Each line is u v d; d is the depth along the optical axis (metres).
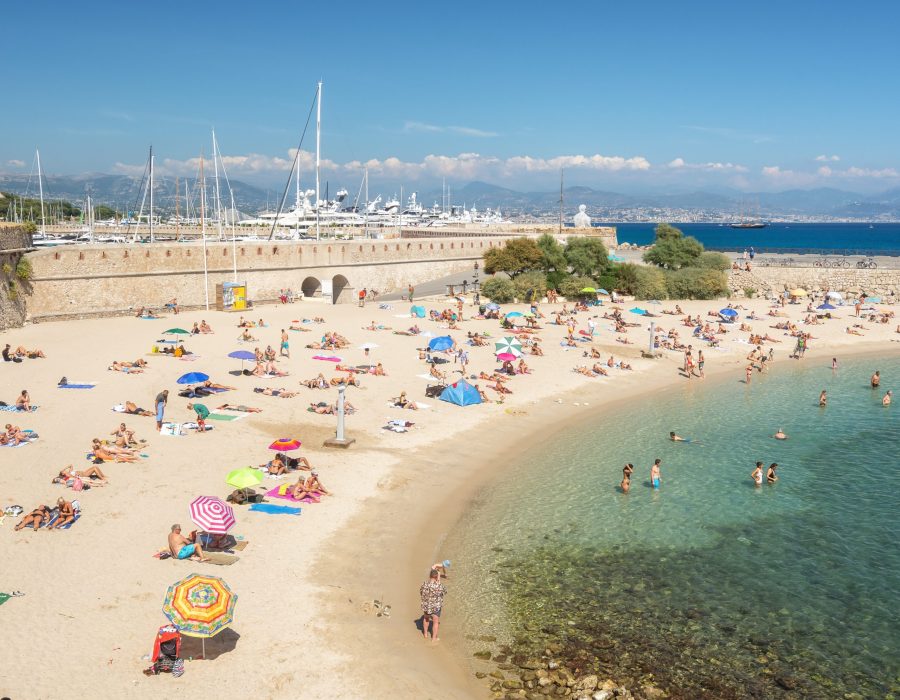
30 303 67.38
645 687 19.62
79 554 24.27
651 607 23.92
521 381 54.91
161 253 75.44
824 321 85.88
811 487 35.44
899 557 27.84
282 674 19.19
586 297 92.50
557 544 28.56
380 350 60.34
